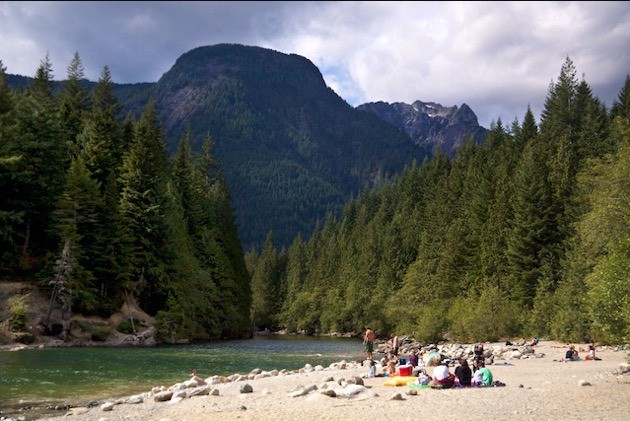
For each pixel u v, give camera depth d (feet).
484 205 280.31
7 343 134.92
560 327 171.32
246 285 328.49
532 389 61.72
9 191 170.91
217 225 315.37
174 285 205.46
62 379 83.35
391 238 384.06
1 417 52.85
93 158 205.26
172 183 265.75
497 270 240.32
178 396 63.67
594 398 53.16
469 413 45.39
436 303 264.72
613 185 127.44
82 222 175.11
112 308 176.24
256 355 150.10
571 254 196.13
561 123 321.73
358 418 44.16
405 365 77.87
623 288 69.92
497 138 418.51
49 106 240.32
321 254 554.87
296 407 51.44
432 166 488.44
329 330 422.41
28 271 167.63
